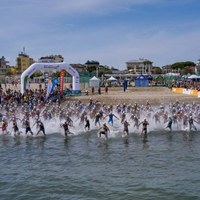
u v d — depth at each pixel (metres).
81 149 35.69
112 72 191.50
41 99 65.94
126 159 31.73
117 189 24.28
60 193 23.86
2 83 129.62
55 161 31.52
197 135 41.66
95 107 54.88
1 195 23.70
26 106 57.34
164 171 28.05
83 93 81.88
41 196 23.41
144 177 26.67
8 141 39.62
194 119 47.56
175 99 72.56
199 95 75.94
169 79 115.56
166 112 49.56
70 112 51.59
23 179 26.75
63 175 27.52
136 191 23.84
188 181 25.56
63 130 44.88
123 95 78.31
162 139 39.75
